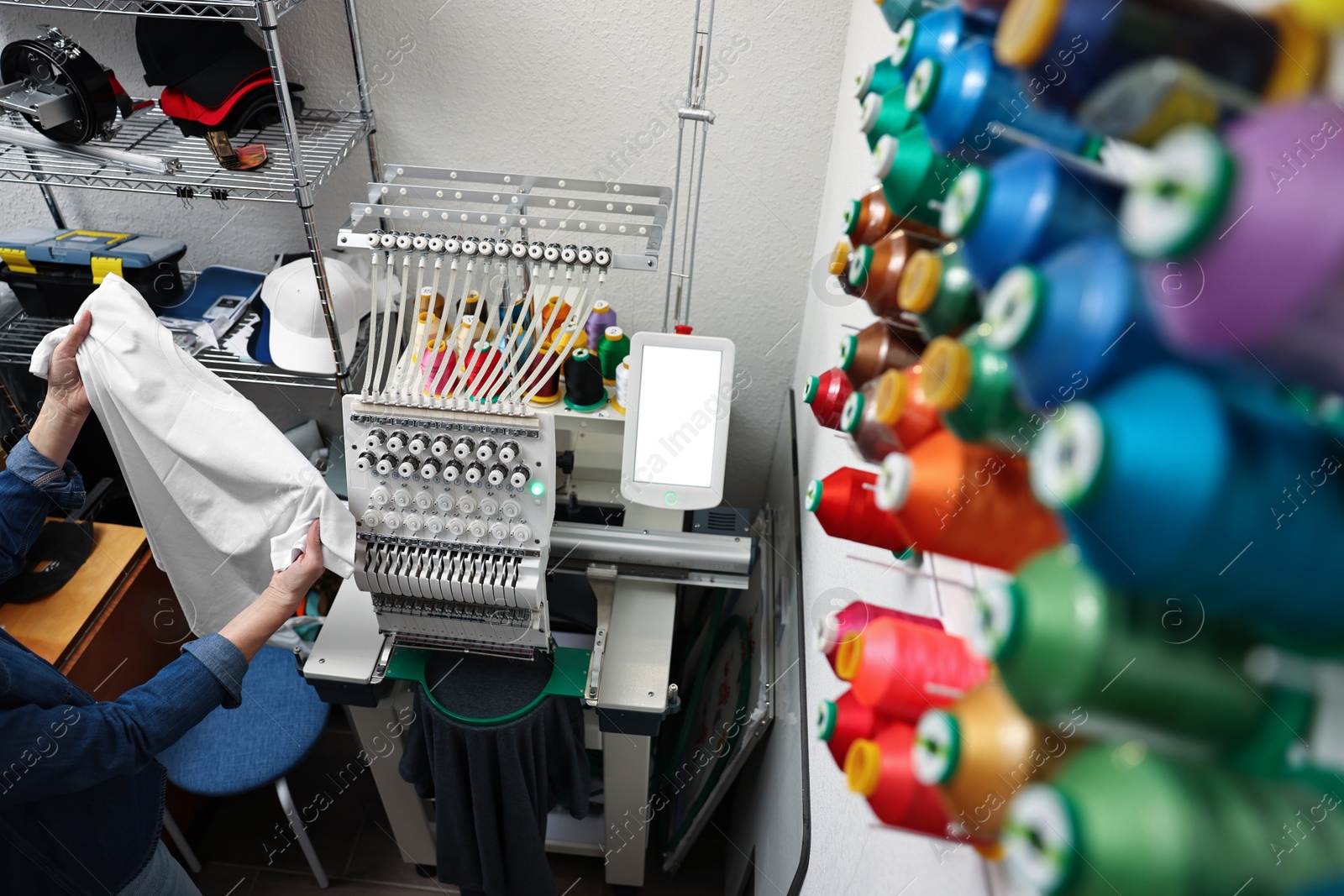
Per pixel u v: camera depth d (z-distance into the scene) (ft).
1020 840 0.95
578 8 5.21
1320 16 0.51
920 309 1.36
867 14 4.04
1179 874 0.67
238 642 3.81
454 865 5.34
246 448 4.21
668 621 5.29
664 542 5.04
